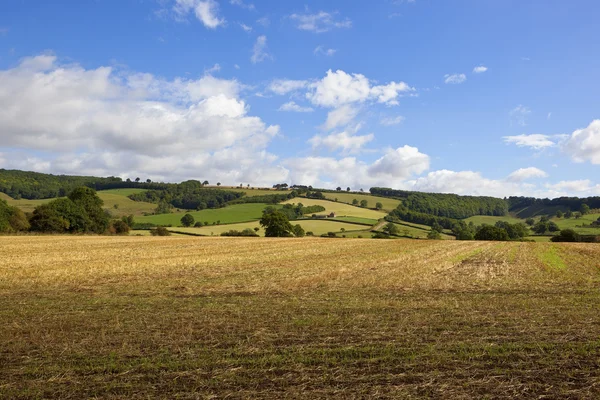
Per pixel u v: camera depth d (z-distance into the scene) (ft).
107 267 88.17
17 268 84.43
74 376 26.11
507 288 63.10
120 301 51.80
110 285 65.36
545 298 54.08
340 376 25.98
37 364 28.19
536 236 331.57
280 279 72.49
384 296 55.77
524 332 36.01
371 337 34.53
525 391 23.95
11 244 155.94
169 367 27.55
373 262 102.89
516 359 29.09
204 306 48.39
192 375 26.21
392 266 93.97
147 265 93.09
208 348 31.63
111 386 24.56
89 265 91.20
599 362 28.40
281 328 37.60
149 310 45.96
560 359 29.04
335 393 23.61
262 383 24.98
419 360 28.81
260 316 42.70
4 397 23.24
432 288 62.95
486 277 75.77
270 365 27.99
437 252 136.98
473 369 27.20
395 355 29.84
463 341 33.27
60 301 51.72
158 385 24.75
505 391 23.90
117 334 35.55
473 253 134.00
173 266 92.22
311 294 57.41
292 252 133.49
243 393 23.63
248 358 29.27
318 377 25.86
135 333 35.91
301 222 358.23
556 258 119.14
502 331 36.35
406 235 334.03
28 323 39.63
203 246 159.02
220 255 120.37
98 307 47.91
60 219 235.81
